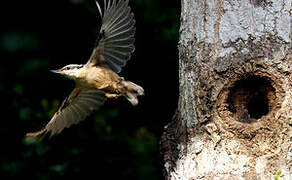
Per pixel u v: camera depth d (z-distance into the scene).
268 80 9.27
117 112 15.50
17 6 18.17
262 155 9.12
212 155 9.36
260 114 9.67
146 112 15.82
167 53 15.84
